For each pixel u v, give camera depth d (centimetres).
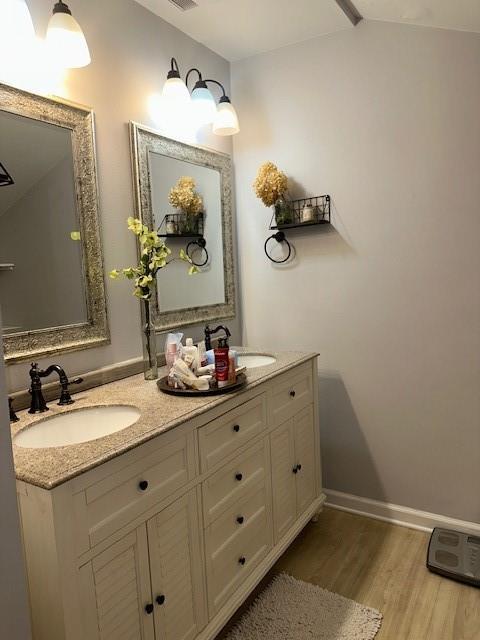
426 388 225
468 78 200
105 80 184
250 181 261
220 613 157
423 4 185
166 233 216
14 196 152
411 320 225
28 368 157
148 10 204
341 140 232
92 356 180
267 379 183
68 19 150
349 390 245
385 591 189
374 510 244
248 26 221
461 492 223
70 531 106
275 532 195
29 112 155
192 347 179
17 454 115
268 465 189
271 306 263
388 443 238
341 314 242
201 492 150
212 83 245
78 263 174
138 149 197
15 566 76
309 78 237
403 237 222
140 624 127
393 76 216
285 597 186
